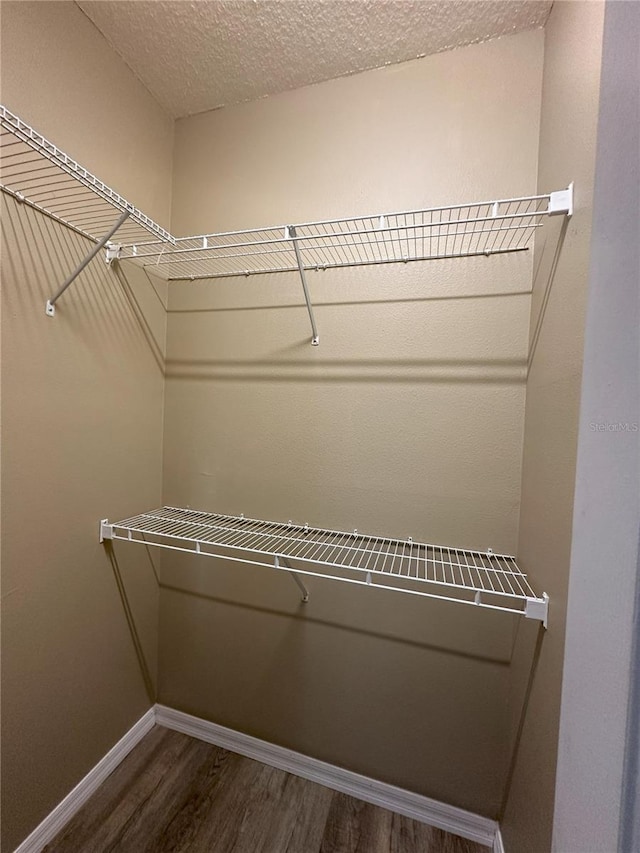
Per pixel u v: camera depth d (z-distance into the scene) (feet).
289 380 3.92
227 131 4.08
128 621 4.02
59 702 3.25
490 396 3.30
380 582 3.60
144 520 3.92
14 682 2.87
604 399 1.71
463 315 3.36
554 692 2.16
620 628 1.49
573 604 1.91
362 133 3.59
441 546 3.46
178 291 4.33
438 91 3.36
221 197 4.10
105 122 3.41
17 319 2.77
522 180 3.16
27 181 2.76
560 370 2.31
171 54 3.50
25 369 2.85
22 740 2.94
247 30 3.22
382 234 3.52
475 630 3.36
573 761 1.82
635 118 1.56
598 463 1.73
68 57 3.04
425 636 3.51
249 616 4.10
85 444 3.41
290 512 3.93
